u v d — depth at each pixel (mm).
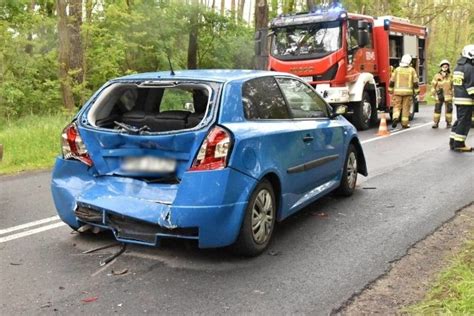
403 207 6641
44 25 19328
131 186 4816
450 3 41281
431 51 49594
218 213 4453
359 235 5551
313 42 14328
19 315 3770
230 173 4496
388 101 16203
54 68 19875
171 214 4461
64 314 3787
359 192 7461
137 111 5645
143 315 3777
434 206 6676
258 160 4801
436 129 14844
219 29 27203
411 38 17844
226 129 4555
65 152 5152
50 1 20656
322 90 13984
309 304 3959
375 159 10117
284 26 14844
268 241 5102
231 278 4422
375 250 5102
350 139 7059
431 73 43875
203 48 27125
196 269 4602
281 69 14617
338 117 6984
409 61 15078
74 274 4484
